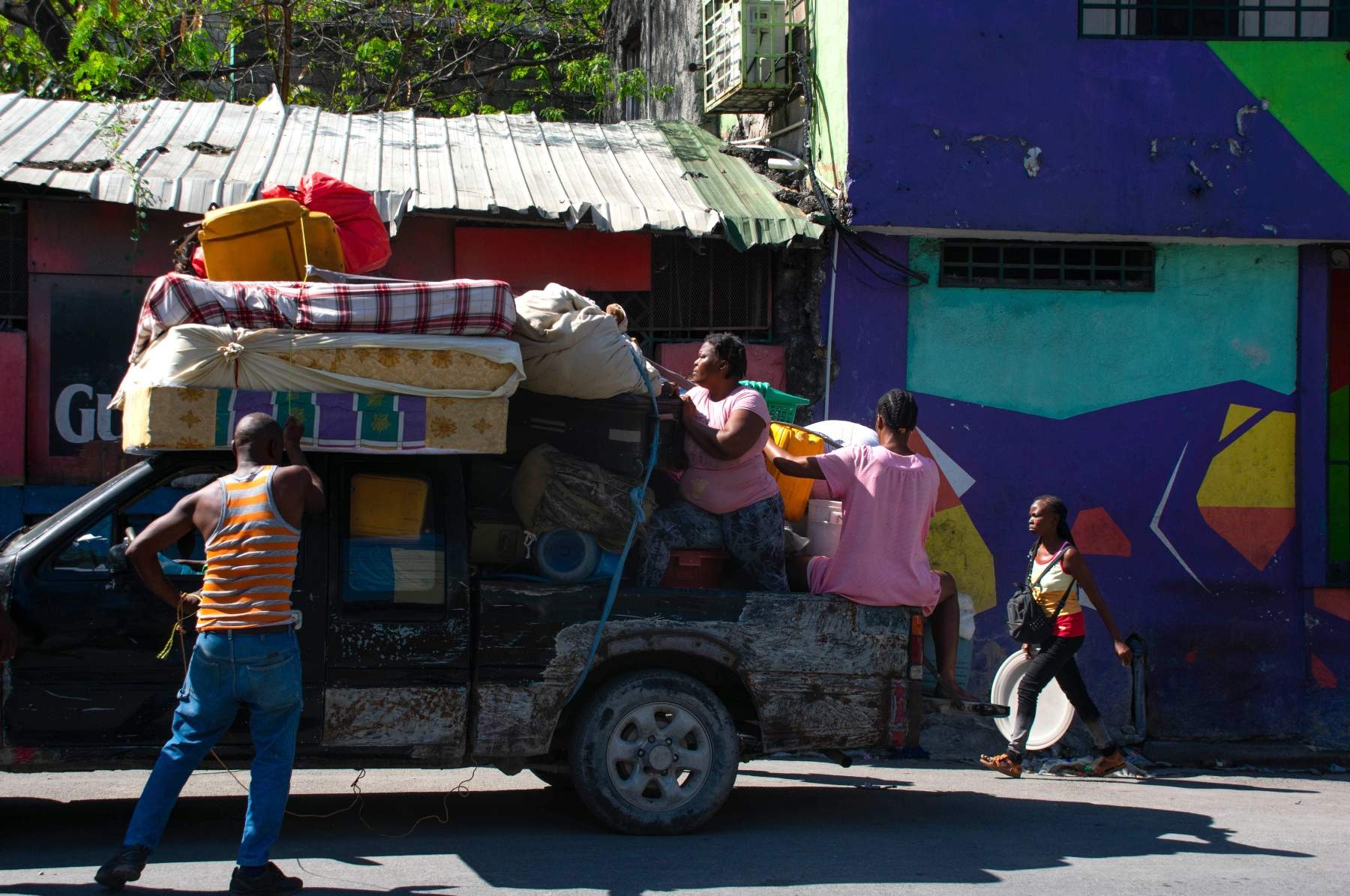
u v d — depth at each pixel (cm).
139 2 1315
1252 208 879
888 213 847
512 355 494
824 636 547
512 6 1545
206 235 561
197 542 495
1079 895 455
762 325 868
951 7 856
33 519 768
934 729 848
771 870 481
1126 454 884
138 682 478
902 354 866
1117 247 895
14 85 1295
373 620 500
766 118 1028
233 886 429
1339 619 894
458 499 514
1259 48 880
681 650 532
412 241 829
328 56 1544
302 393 477
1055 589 729
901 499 559
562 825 564
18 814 575
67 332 777
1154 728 882
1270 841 571
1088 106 869
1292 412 898
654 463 543
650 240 854
